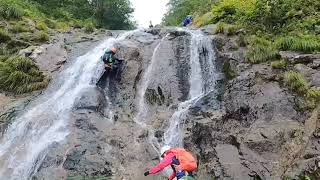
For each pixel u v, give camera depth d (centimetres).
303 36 1159
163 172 835
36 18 1675
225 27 1313
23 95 1165
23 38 1409
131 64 1191
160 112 1026
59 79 1212
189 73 1148
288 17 1291
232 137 892
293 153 812
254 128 899
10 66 1229
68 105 1045
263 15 1320
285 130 864
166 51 1205
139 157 884
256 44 1170
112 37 1465
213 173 821
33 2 2233
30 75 1216
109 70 1146
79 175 839
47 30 1562
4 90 1177
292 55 1070
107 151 895
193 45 1214
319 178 739
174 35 1290
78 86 1165
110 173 847
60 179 830
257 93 984
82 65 1238
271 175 783
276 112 924
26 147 939
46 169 857
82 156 877
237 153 855
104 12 3109
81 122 970
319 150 792
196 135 913
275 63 1050
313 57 1032
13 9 1552
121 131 955
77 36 1518
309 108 902
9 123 1013
